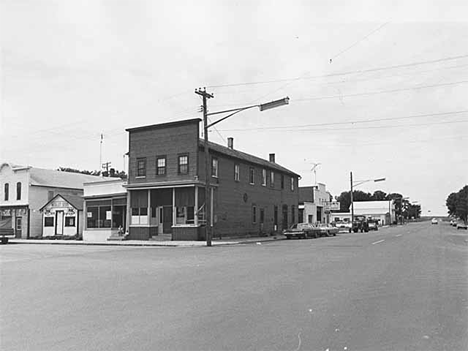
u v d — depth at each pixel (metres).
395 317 7.45
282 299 9.01
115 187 39.06
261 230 44.69
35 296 9.79
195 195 33.97
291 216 53.41
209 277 12.37
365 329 6.69
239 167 41.00
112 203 39.38
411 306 8.32
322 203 70.31
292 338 6.22
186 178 34.50
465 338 6.25
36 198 48.09
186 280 11.82
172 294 9.73
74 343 6.10
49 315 7.86
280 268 14.39
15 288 10.96
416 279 11.81
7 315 7.90
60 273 13.91
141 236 36.03
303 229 40.25
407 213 178.38
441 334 6.45
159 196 35.84
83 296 9.69
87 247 29.75
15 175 49.00
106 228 39.69
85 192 41.28
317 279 11.80
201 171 34.81
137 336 6.39
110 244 32.78
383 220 123.06
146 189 36.19
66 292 10.26
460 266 14.98
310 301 8.80
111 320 7.39
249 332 6.53
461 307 8.23
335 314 7.66
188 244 29.98
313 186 66.56
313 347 5.83
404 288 10.34
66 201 44.41
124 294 9.83
